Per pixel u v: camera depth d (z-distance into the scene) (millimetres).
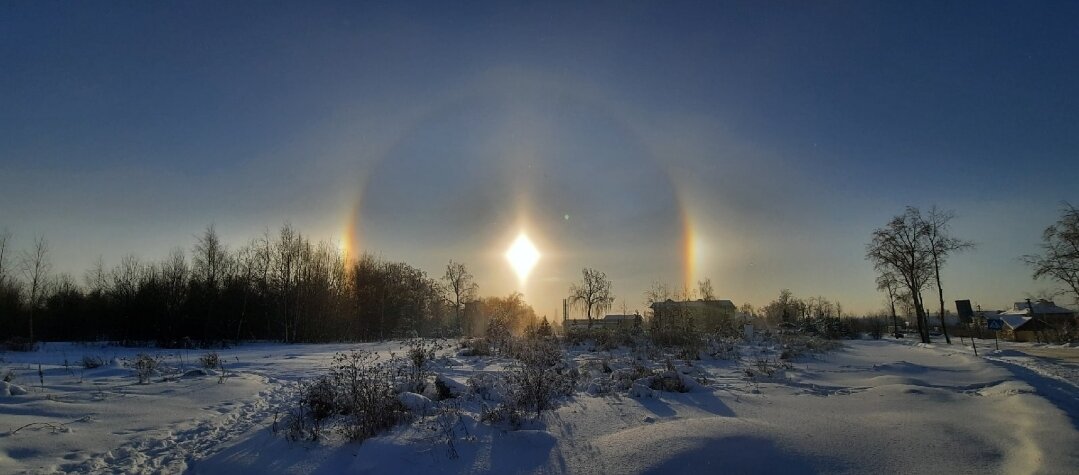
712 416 8539
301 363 18922
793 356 22641
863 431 7496
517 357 18172
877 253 49281
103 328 42500
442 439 7062
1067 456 6484
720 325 36188
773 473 5969
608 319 69250
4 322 40188
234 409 10484
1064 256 35250
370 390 8773
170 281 38219
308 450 7227
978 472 6020
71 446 7508
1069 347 36938
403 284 61344
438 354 21188
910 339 60312
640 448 6617
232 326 42000
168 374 14531
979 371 18016
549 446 6977
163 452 7691
